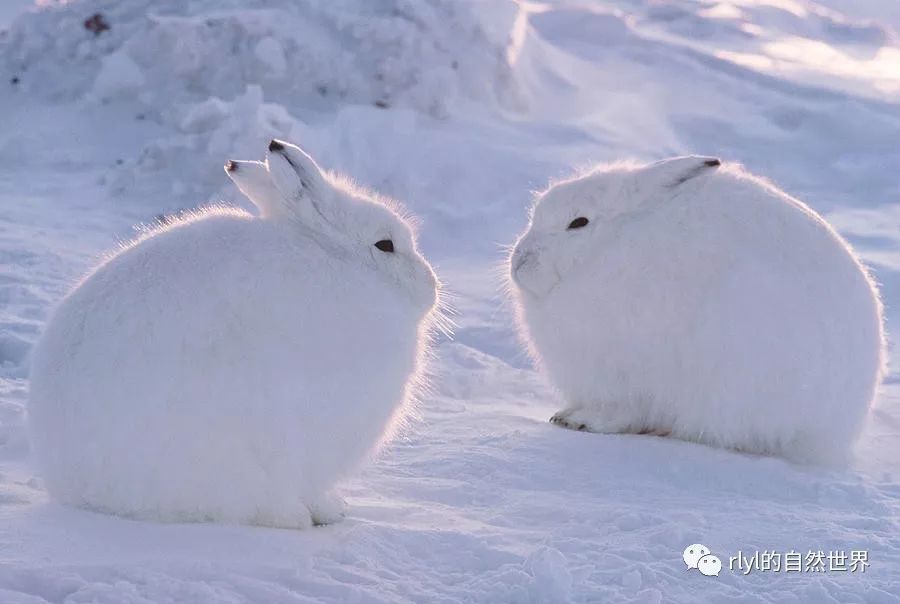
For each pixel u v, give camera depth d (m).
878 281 27.39
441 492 13.66
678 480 14.68
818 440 15.89
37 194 34.38
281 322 10.91
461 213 33.25
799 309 15.68
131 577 9.71
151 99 39.41
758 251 15.95
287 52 38.75
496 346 23.75
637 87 44.75
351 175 34.03
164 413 10.46
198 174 34.19
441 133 36.56
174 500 10.77
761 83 46.41
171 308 10.66
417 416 16.16
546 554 10.43
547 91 42.06
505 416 17.66
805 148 40.81
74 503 11.06
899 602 10.41
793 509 13.49
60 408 10.73
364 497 13.25
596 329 16.47
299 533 11.18
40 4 44.56
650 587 10.63
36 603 9.10
